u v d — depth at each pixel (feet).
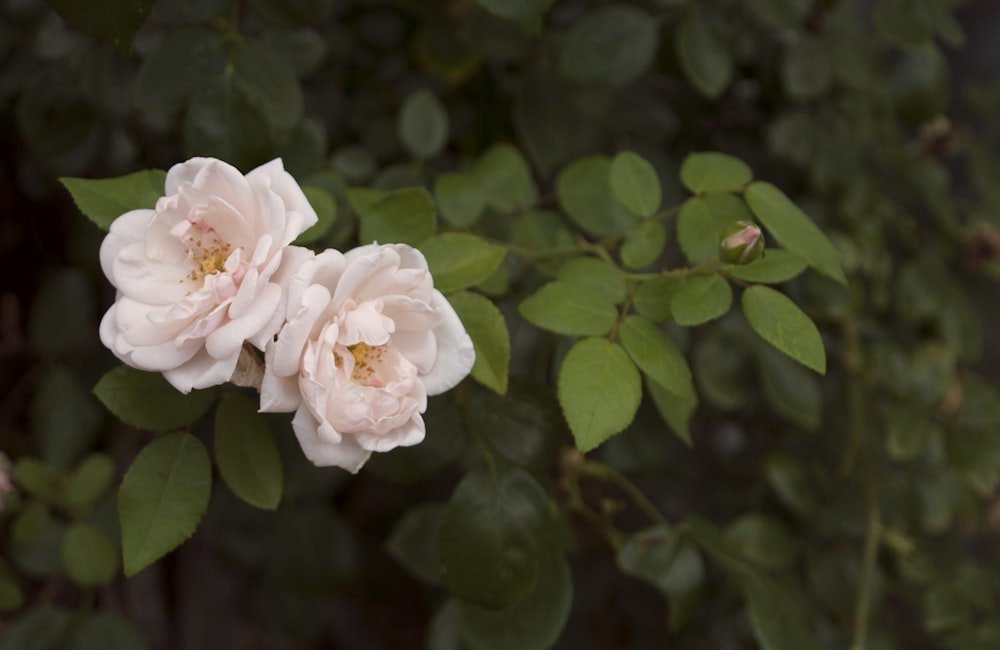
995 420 2.30
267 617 2.38
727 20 2.28
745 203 1.74
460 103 2.39
